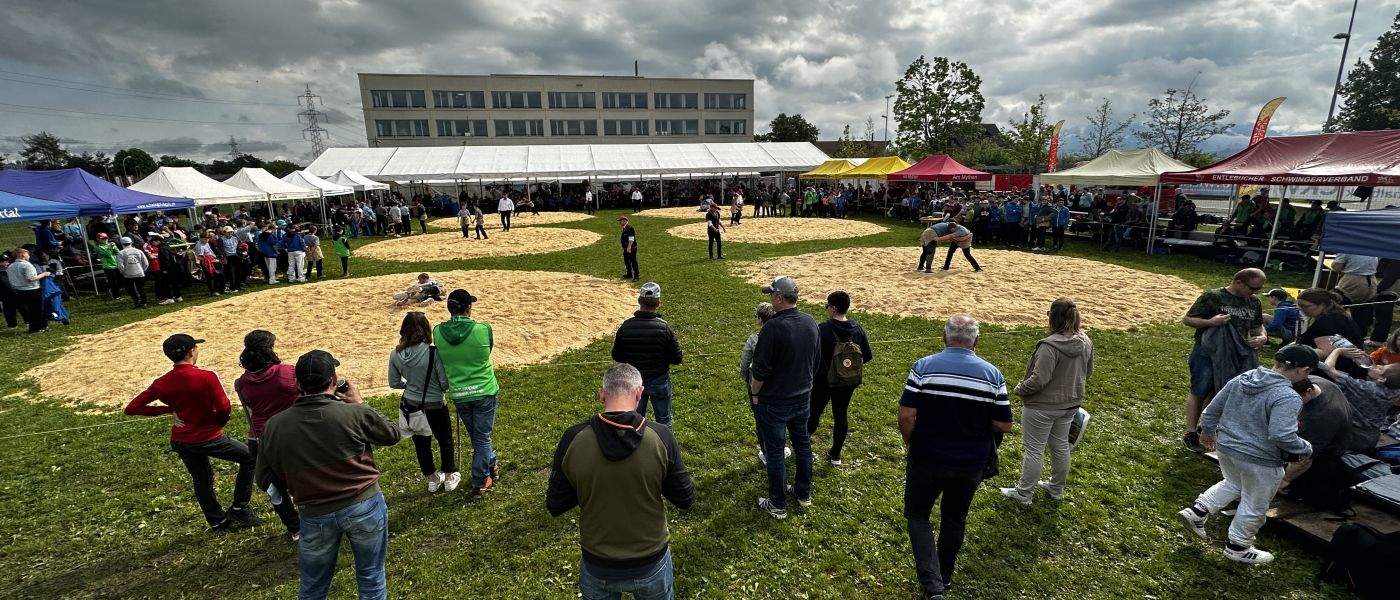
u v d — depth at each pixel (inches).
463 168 1508.4
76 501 191.8
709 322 400.5
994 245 759.7
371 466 127.5
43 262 539.5
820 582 150.6
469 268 648.4
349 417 121.2
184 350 157.3
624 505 101.7
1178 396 267.1
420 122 2689.5
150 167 3353.8
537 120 2800.2
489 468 191.0
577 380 297.9
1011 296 457.4
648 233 946.1
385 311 438.6
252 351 156.9
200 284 601.0
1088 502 183.5
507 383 295.0
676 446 107.7
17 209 498.6
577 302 460.4
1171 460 210.1
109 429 247.0
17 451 228.1
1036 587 148.3
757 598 146.0
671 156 1656.0
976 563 156.3
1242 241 619.5
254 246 616.7
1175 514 177.0
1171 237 694.5
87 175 618.8
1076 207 939.3
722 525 173.9
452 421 250.2
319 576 124.0
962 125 1740.9
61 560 163.3
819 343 173.6
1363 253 254.8
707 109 2977.4
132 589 152.2
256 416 161.3
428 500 188.5
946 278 526.9
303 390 119.9
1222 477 197.8
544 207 1508.4
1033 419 173.2
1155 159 727.7
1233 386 156.3
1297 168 554.3
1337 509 161.5
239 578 155.7
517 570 156.0
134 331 403.5
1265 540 162.2
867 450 219.3
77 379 313.0
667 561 108.3
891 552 161.8
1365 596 140.3
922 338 358.0
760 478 200.2
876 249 700.7
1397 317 326.6
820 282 520.1
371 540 126.6
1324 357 216.8
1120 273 549.0
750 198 1695.4
